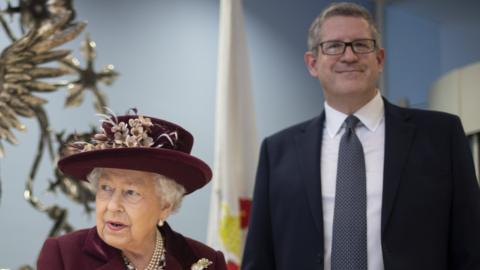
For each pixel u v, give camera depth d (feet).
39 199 11.04
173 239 5.78
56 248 5.45
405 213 7.54
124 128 5.30
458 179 7.73
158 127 5.42
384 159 7.83
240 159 11.84
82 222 11.44
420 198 7.61
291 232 8.00
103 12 12.37
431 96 15.19
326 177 8.03
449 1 15.81
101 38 12.27
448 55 15.69
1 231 10.76
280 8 14.87
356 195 7.72
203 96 13.32
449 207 7.69
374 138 8.07
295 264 7.88
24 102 10.02
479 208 7.65
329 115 8.32
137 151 5.07
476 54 15.20
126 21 12.62
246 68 12.20
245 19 14.35
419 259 7.44
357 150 7.91
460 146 7.88
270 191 8.36
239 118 11.96
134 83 12.52
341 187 7.79
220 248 11.43
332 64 7.98
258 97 14.21
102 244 5.38
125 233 5.22
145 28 12.82
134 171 5.25
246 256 8.30
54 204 11.18
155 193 5.36
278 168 8.38
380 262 7.48
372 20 8.22
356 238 7.55
